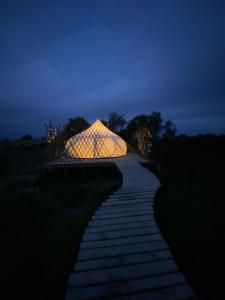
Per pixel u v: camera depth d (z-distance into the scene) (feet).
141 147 64.28
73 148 54.65
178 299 11.67
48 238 20.54
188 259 16.72
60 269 15.96
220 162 55.11
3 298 13.38
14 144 105.19
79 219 24.81
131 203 25.00
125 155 60.44
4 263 16.84
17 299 13.29
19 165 62.08
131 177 35.96
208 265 16.01
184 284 12.76
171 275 13.48
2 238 20.62
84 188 37.55
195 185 36.94
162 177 42.06
